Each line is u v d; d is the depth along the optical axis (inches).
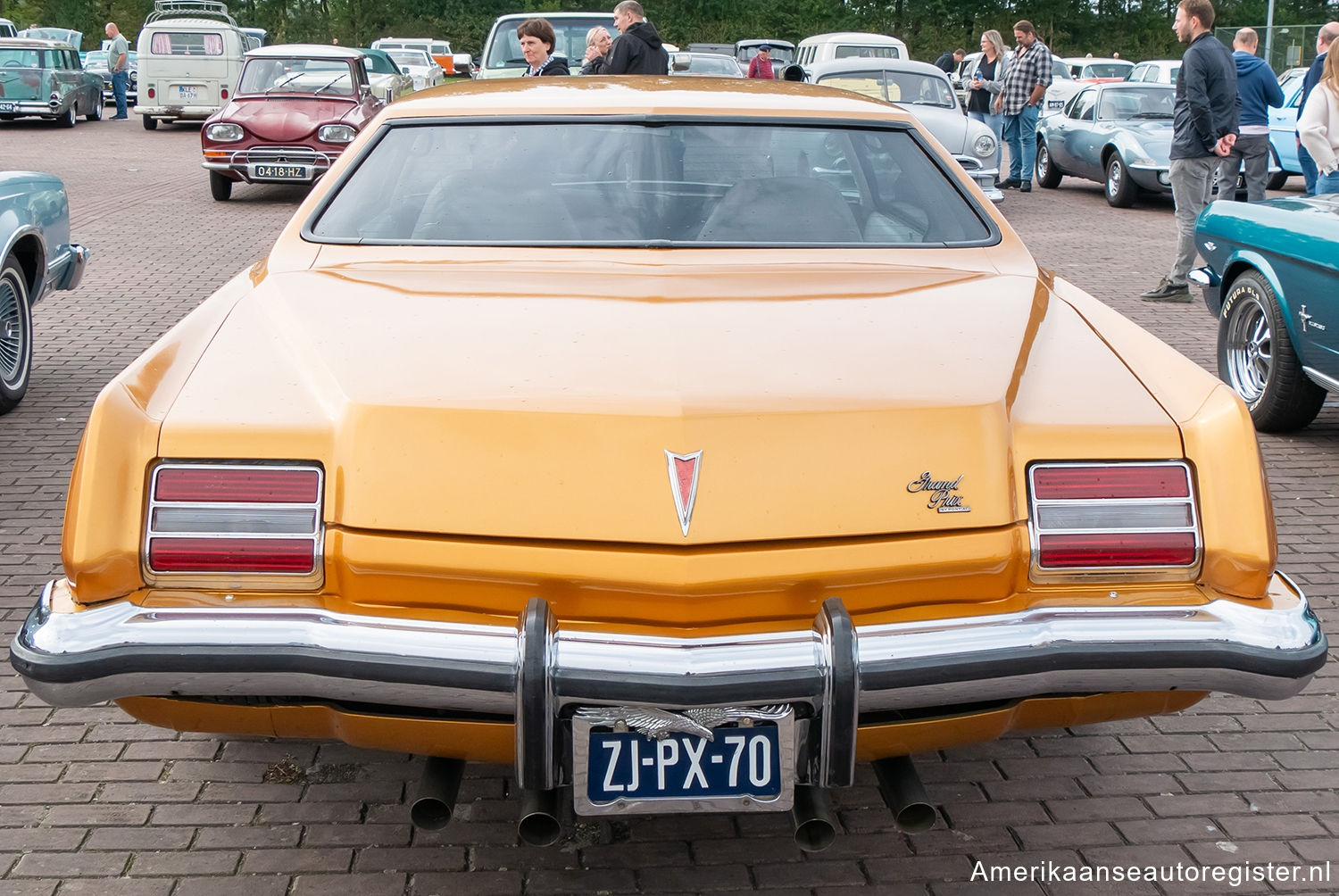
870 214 130.3
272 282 115.0
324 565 86.5
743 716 82.6
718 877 101.8
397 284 113.0
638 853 104.9
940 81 588.1
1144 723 128.0
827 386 90.6
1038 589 89.0
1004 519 87.7
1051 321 110.0
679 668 80.7
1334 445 228.4
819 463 86.0
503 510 85.0
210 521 86.3
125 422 87.5
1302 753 122.2
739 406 87.0
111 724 124.3
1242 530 89.0
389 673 82.4
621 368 92.7
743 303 108.0
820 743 82.5
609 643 81.7
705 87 145.2
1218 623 86.6
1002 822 110.3
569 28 520.4
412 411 87.0
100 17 2261.3
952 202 133.6
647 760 83.5
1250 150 418.0
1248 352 237.6
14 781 113.6
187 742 121.3
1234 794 114.8
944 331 103.0
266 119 536.7
